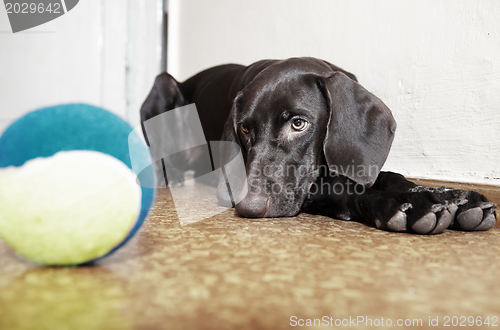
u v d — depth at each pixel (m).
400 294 0.22
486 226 0.36
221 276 0.24
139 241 0.32
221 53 0.96
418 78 0.53
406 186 0.41
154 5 1.18
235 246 0.31
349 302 0.21
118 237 0.25
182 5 1.14
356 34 0.60
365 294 0.22
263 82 0.45
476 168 0.47
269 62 0.55
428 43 0.51
